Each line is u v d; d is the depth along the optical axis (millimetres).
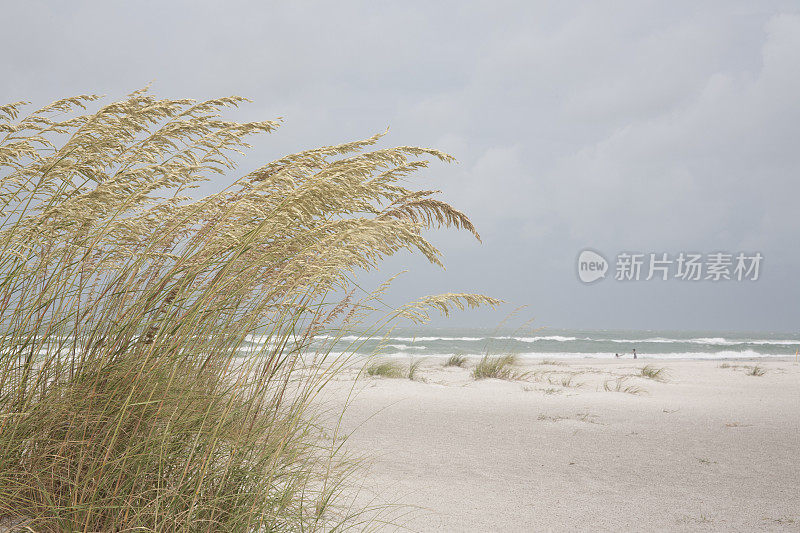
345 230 2754
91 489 2312
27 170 2418
